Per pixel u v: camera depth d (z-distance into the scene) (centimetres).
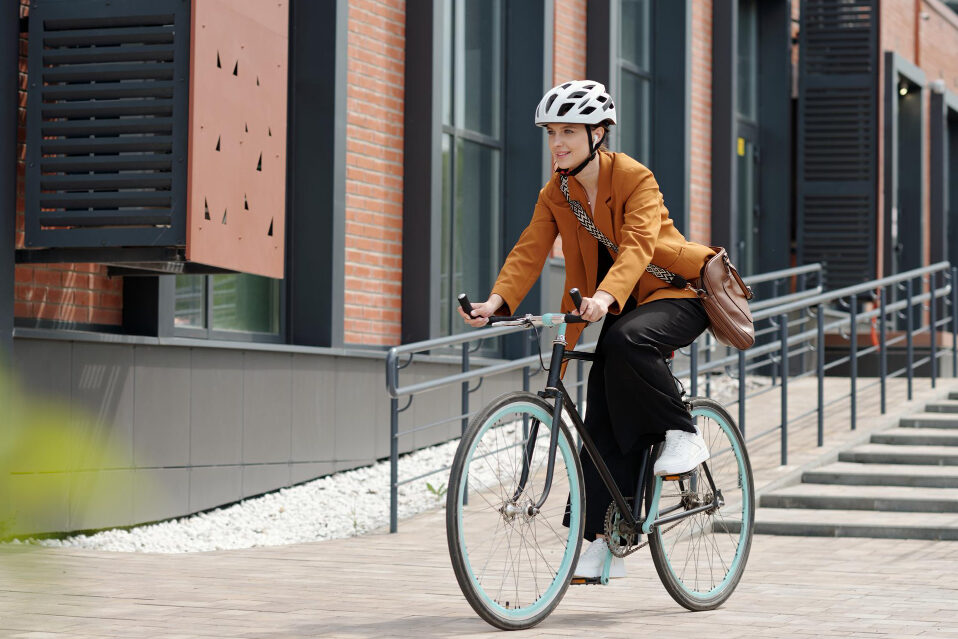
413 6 1146
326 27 1027
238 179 765
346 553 709
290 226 1033
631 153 1584
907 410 1177
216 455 872
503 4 1330
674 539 495
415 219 1141
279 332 1022
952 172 2653
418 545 752
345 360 1024
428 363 1139
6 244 721
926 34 2402
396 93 1136
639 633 438
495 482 470
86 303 802
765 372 1770
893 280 1198
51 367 735
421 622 459
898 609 506
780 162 1923
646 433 464
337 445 1009
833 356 1772
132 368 797
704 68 1709
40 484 718
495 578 436
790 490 912
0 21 723
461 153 1255
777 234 1923
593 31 1452
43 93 735
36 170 732
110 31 728
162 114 727
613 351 451
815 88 1956
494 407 431
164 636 423
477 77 1284
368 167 1095
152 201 719
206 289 925
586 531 470
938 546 751
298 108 1034
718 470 525
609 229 466
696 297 478
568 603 515
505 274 480
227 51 752
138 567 627
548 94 454
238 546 803
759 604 519
